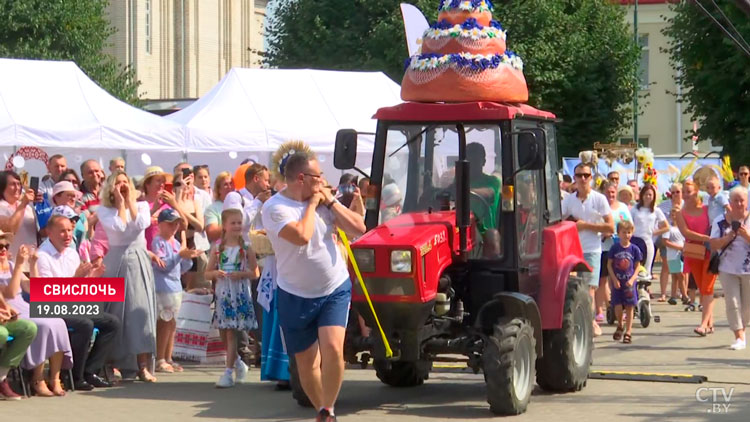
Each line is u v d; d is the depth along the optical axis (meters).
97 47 42.44
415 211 10.22
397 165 10.30
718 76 32.56
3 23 39.31
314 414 9.69
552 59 34.81
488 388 9.48
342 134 10.12
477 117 9.98
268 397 10.56
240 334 11.64
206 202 14.84
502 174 9.94
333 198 8.16
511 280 9.88
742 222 13.66
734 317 13.75
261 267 11.42
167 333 12.15
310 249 8.03
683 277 19.14
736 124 33.19
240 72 19.59
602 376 11.64
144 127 17.77
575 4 37.06
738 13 31.41
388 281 9.33
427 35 10.38
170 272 12.03
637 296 15.35
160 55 63.25
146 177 12.37
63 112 17.20
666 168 27.45
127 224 11.30
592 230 14.10
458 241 9.83
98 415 9.60
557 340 10.52
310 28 35.03
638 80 38.34
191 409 9.92
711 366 12.43
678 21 33.44
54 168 13.84
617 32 37.16
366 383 11.48
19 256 10.44
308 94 19.72
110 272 11.35
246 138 18.52
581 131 36.75
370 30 34.16
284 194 8.12
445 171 10.18
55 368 10.61
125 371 11.62
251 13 69.75
